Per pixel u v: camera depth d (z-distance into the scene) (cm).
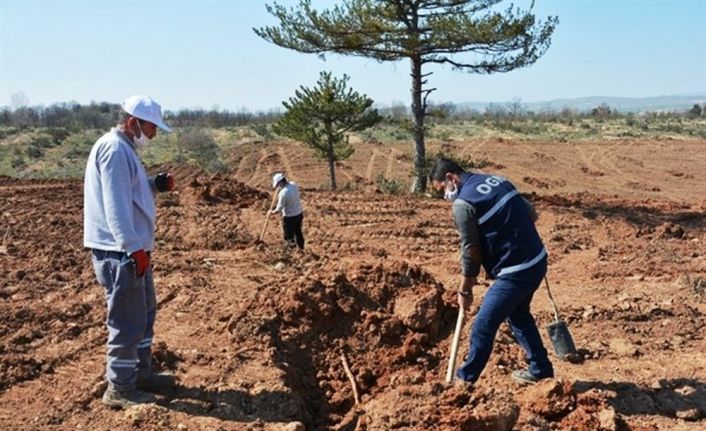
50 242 1065
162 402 500
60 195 1561
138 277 459
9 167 3606
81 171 3397
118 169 458
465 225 508
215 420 481
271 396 521
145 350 513
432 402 444
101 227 469
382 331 635
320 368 613
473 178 523
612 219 1422
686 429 507
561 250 1152
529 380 552
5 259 940
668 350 663
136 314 480
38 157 4028
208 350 601
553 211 1518
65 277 852
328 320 647
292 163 3497
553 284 919
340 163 3422
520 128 5369
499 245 511
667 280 933
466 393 448
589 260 1072
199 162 3528
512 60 1875
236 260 978
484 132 5091
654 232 1285
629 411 535
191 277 853
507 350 625
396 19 1859
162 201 1489
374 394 573
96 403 498
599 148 3953
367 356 623
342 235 1274
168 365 565
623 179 2936
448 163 532
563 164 3381
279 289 683
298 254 1027
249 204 1489
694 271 987
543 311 774
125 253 465
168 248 1074
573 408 499
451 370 512
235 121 7438
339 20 1811
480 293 857
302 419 511
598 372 607
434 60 1925
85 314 704
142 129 477
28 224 1211
